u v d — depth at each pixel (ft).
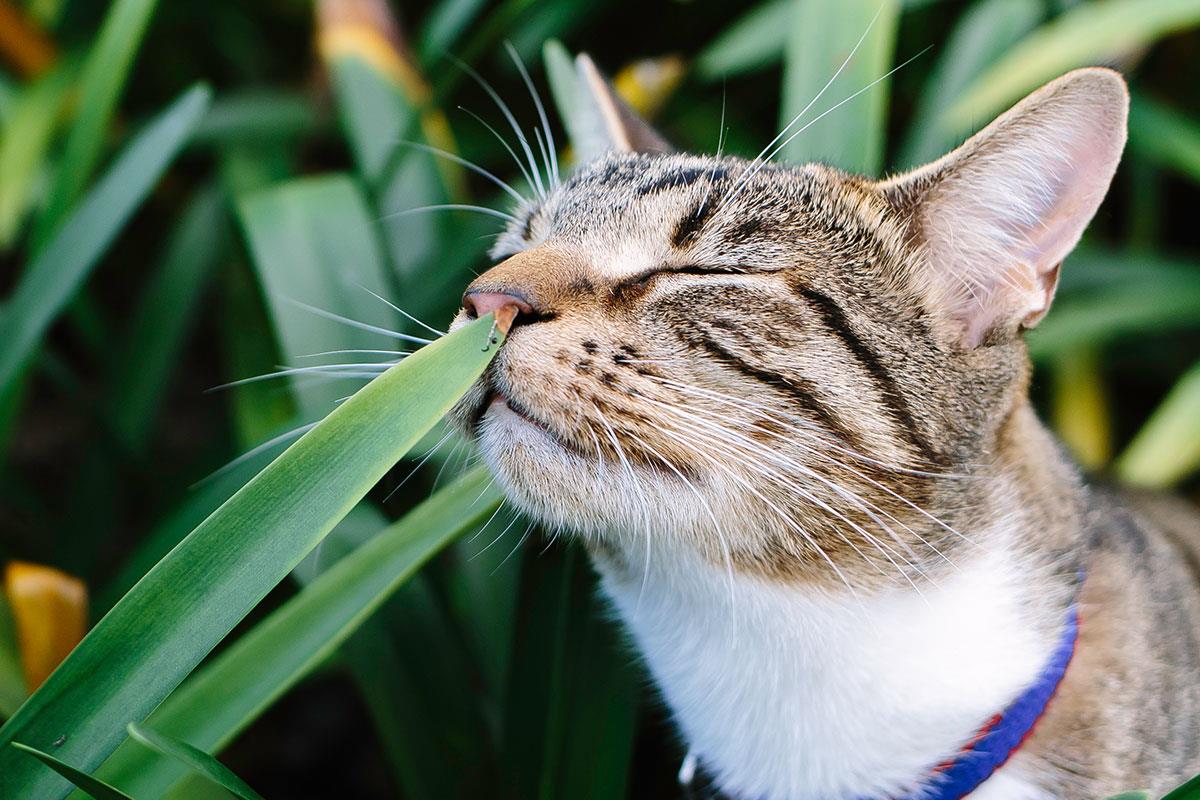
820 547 1.28
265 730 1.92
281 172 1.92
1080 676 1.31
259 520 1.16
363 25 1.81
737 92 2.01
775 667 1.31
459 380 1.17
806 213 1.31
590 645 1.42
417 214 1.73
